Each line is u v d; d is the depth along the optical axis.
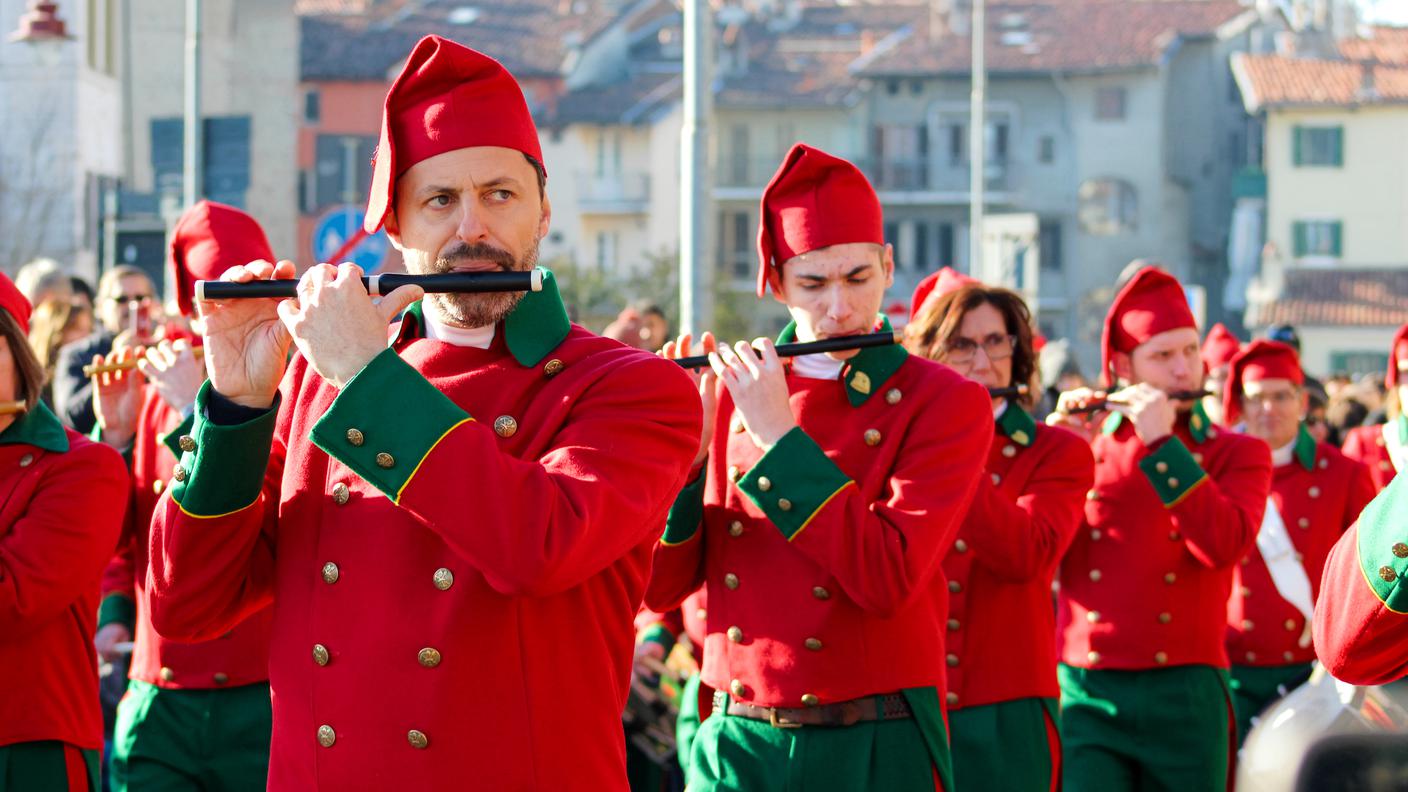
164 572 3.56
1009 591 5.85
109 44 30.52
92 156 29.02
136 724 6.07
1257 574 8.10
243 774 6.00
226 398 3.48
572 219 51.00
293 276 3.48
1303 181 49.25
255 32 35.06
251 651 6.00
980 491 5.68
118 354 6.25
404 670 3.38
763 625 4.91
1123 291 7.15
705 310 10.41
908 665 4.88
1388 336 47.09
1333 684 3.23
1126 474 6.84
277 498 3.70
